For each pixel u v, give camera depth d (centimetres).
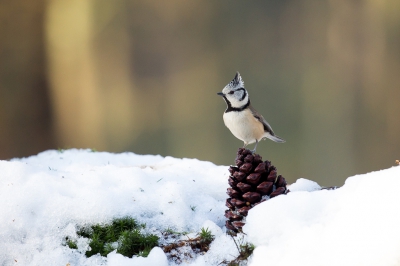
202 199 416
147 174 452
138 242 355
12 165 414
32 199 367
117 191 391
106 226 363
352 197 326
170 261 346
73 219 361
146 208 382
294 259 304
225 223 382
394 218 301
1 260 342
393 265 290
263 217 329
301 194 337
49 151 641
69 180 403
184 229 372
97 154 617
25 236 352
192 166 521
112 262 334
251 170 358
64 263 341
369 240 298
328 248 304
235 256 337
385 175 329
